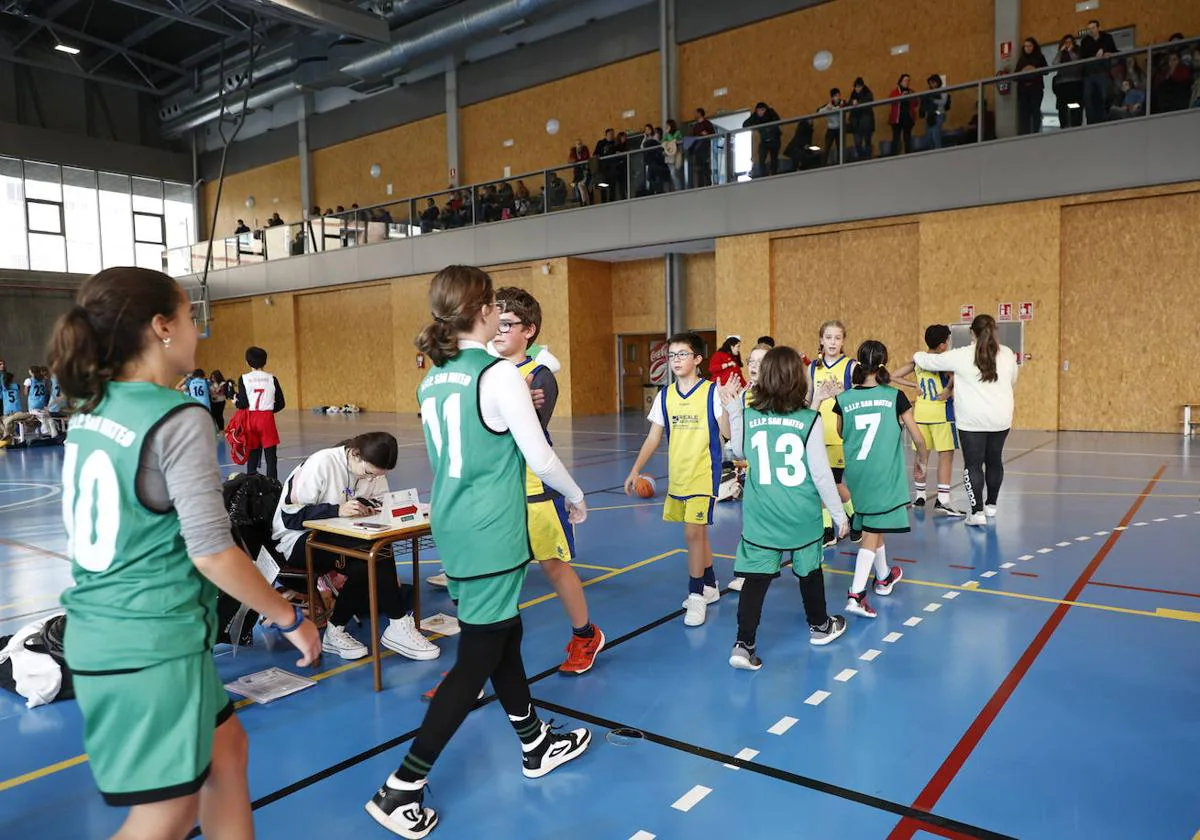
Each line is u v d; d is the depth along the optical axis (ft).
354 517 12.93
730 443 13.34
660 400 14.14
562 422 55.31
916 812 7.91
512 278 62.34
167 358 5.36
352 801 8.38
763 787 8.48
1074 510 22.59
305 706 10.89
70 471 5.03
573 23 61.87
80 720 10.77
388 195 75.56
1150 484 26.14
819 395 18.07
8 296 79.56
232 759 5.74
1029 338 41.83
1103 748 9.13
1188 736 9.37
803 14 52.37
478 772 8.98
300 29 70.38
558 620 14.39
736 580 16.60
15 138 78.69
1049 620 13.64
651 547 19.97
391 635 12.80
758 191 48.70
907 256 45.70
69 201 83.82
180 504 4.90
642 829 7.75
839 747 9.32
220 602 12.67
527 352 12.59
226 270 82.02
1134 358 40.22
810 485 11.79
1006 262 42.04
